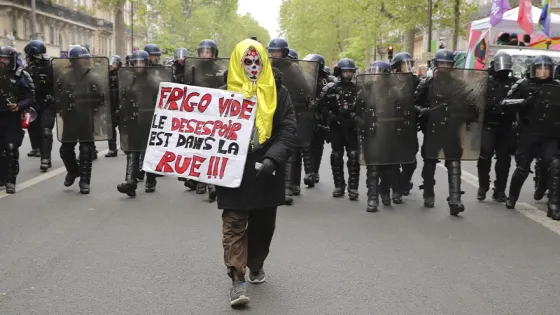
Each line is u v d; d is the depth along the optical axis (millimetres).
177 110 4699
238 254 4504
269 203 4559
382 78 7805
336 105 8625
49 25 50031
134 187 8617
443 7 28359
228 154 4551
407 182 9047
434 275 5328
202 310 4484
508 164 8555
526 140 7773
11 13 42812
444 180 10555
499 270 5484
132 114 8484
